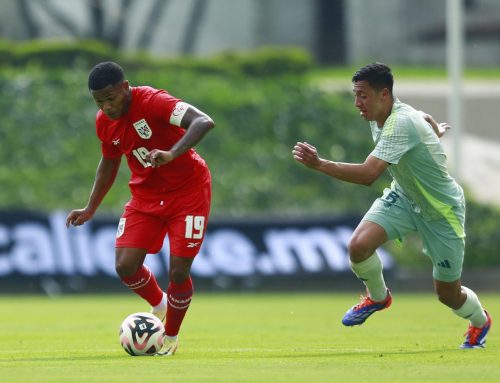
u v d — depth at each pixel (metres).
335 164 28.00
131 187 29.83
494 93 124.44
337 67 141.88
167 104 28.27
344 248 75.69
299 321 48.47
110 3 118.50
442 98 118.62
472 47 148.50
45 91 98.31
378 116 29.23
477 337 31.50
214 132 96.19
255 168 94.12
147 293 30.97
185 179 29.16
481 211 90.69
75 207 88.12
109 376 23.73
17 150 93.00
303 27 139.62
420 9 145.12
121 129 28.89
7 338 38.41
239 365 26.42
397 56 143.62
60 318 51.28
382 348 32.56
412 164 29.17
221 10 125.31
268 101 100.25
